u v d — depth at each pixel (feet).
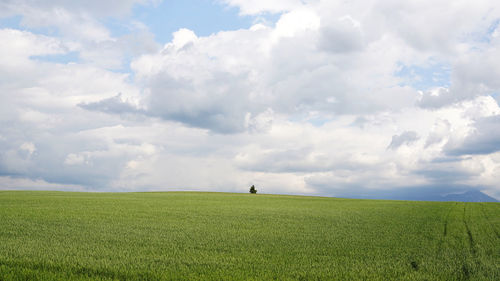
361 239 46.06
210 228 54.60
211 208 93.66
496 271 29.45
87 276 25.58
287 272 27.78
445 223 67.26
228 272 27.17
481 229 58.85
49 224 55.21
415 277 27.02
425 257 34.81
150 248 37.14
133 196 151.84
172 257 32.63
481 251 38.78
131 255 33.17
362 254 36.14
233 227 56.49
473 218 77.97
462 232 54.90
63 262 29.14
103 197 134.82
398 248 39.73
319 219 71.56
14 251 33.40
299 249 38.22
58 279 24.80
